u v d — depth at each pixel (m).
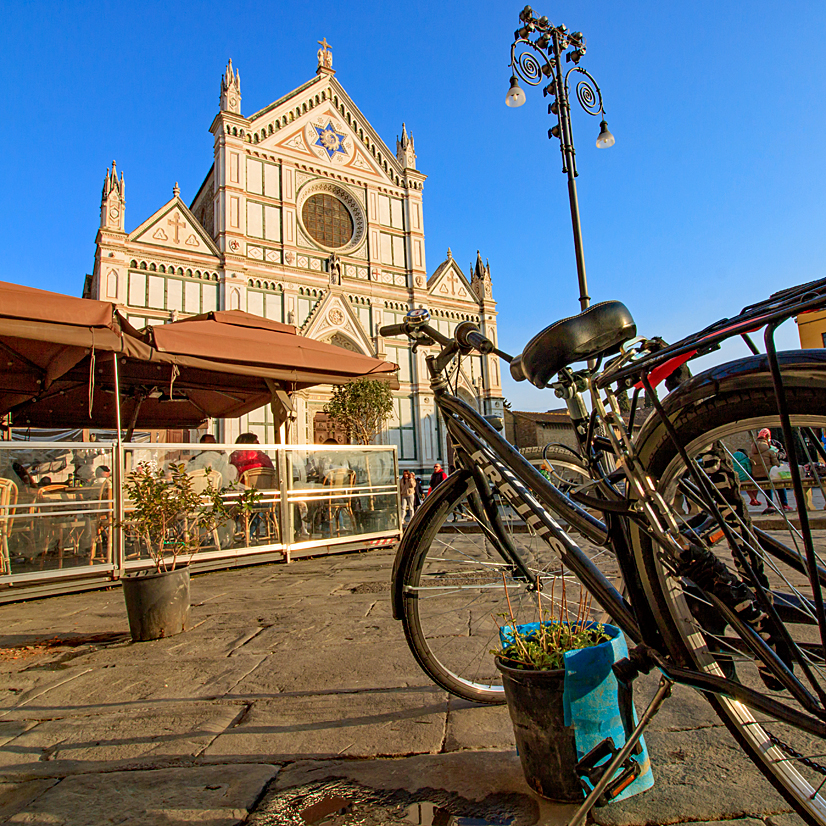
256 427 21.00
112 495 6.18
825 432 1.11
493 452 1.91
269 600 4.94
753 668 2.56
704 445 1.26
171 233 21.61
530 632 1.85
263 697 2.65
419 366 26.81
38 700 2.80
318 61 26.48
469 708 2.34
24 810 1.77
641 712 2.20
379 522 8.48
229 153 23.25
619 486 1.76
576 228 8.52
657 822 1.52
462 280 29.55
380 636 3.51
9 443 5.70
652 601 1.40
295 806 1.72
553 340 1.42
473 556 2.19
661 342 1.41
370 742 2.10
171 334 6.62
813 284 1.03
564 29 8.95
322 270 25.30
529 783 1.69
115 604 5.21
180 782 1.89
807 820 1.29
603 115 9.77
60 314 5.77
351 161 26.91
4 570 5.51
